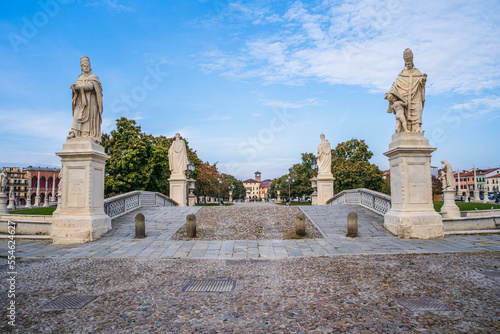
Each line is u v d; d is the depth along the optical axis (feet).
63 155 39.58
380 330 13.62
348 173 144.77
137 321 15.02
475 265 24.35
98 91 41.96
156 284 20.98
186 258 29.27
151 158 103.09
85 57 41.32
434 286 19.44
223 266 26.00
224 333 13.62
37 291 19.65
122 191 100.37
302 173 189.78
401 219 37.27
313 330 13.76
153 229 43.52
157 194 68.44
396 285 19.81
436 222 37.27
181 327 14.29
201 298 18.13
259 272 23.82
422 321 14.46
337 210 54.24
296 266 25.52
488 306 16.06
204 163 192.03
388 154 41.32
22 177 282.97
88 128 41.39
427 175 38.55
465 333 13.19
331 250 31.81
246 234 40.42
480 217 41.04
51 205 141.28
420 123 40.01
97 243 36.52
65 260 28.53
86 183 39.42
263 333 13.58
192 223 39.09
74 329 14.23
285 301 17.42
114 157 101.55
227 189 280.51
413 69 40.65
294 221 47.14
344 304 16.76
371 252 30.42
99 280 21.99
